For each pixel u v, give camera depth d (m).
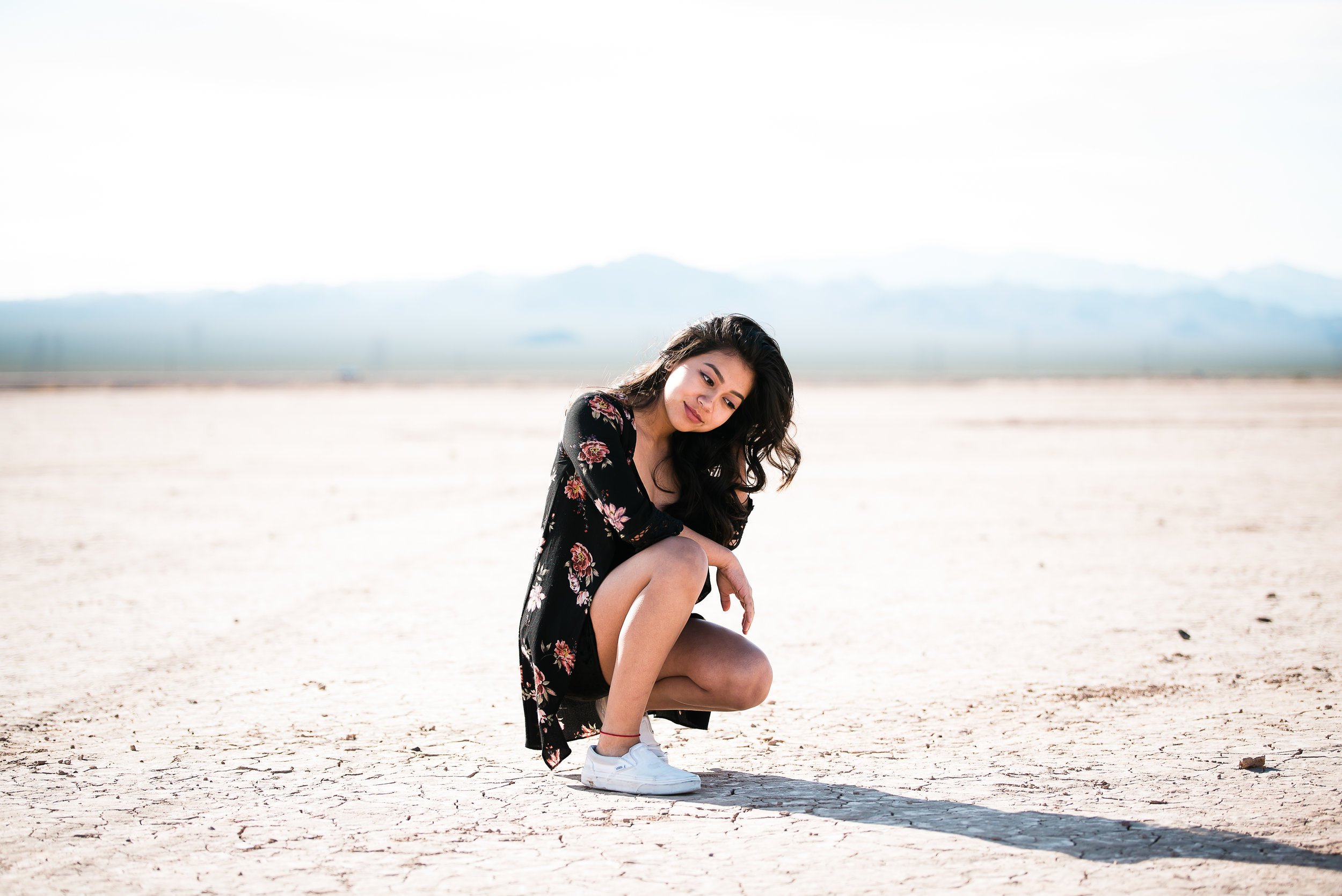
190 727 4.29
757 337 3.45
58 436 21.97
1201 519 10.90
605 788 3.48
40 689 4.89
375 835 3.07
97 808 3.32
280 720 4.39
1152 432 24.03
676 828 3.11
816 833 3.06
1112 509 11.70
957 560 8.67
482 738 4.14
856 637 6.04
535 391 47.78
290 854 2.93
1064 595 7.21
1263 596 7.05
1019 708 4.54
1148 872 2.75
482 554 9.00
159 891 2.69
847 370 130.00
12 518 10.94
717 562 3.65
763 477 3.66
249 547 9.33
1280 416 29.72
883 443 20.92
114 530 10.21
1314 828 3.06
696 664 3.49
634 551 3.52
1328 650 5.55
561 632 3.44
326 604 6.97
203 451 18.92
